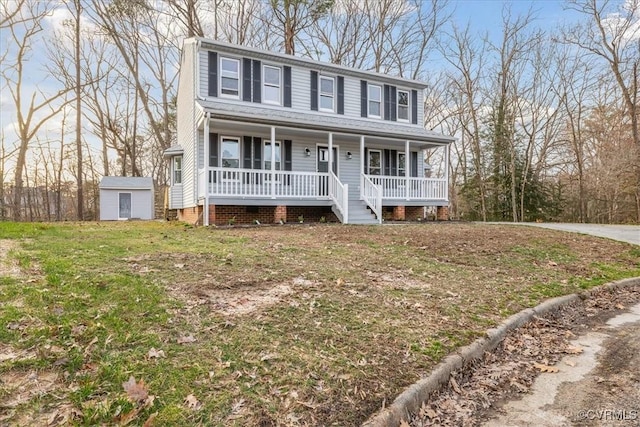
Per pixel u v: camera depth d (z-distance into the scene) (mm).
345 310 3896
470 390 3004
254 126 12688
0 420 1909
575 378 3229
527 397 2910
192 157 13547
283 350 2943
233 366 2641
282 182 12867
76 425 1924
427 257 7094
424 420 2562
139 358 2564
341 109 15703
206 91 13250
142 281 3980
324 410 2365
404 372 2918
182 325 3107
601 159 22891
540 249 8523
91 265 4461
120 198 19672
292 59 14586
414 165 17391
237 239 7715
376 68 25141
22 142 21406
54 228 8562
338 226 10875
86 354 2523
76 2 21281
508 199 24328
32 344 2564
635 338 4180
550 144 25031
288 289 4320
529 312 4629
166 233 8383
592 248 9164
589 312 5145
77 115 21359
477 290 5223
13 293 3328
